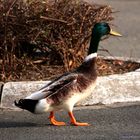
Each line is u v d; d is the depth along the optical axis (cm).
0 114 1219
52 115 1141
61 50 1428
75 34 1416
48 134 1077
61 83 1092
